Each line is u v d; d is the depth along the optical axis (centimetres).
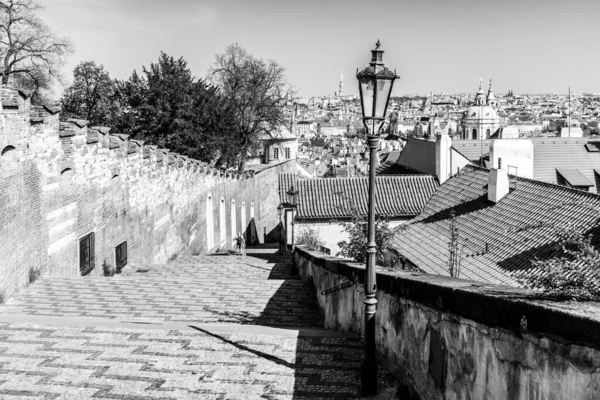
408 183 4322
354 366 1020
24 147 1978
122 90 5288
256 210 6412
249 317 1619
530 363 576
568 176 4897
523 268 2311
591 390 493
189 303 1769
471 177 3644
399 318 922
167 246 3656
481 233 2825
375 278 988
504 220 2822
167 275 2700
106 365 1030
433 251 2842
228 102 6981
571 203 2597
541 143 5200
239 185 5669
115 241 2859
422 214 3575
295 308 1742
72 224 2403
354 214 2064
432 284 795
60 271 2289
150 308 1691
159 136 5128
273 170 7112
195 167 4225
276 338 1167
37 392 923
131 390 926
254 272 2789
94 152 2619
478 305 670
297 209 4066
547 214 2625
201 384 945
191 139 5209
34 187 2066
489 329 651
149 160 3338
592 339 489
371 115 938
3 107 1817
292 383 947
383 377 960
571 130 8856
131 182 3077
